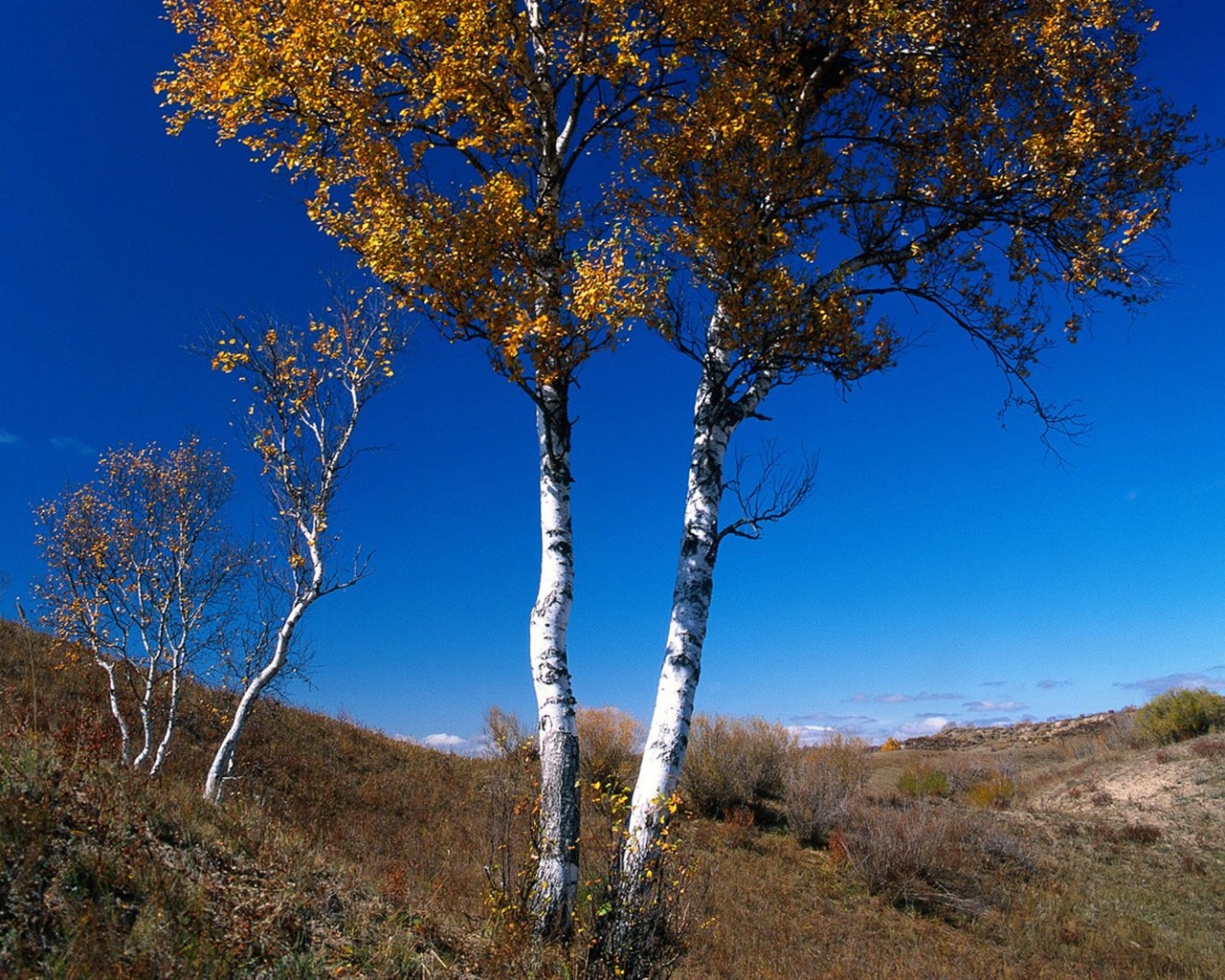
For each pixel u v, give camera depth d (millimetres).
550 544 7773
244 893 5289
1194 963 12305
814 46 9398
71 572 12094
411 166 7934
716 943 9773
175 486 12531
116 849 5109
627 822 7418
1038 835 18359
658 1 7938
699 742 19031
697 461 8180
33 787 5449
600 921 6090
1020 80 9703
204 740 15984
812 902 13258
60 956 3881
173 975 4039
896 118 9875
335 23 7883
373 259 7293
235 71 7992
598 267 7117
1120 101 9477
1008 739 36938
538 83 8227
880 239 9305
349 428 12172
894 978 10266
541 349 7414
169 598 12250
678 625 7578
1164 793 20641
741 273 8039
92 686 15180
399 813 15477
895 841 14820
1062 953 12422
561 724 7180
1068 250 9414
